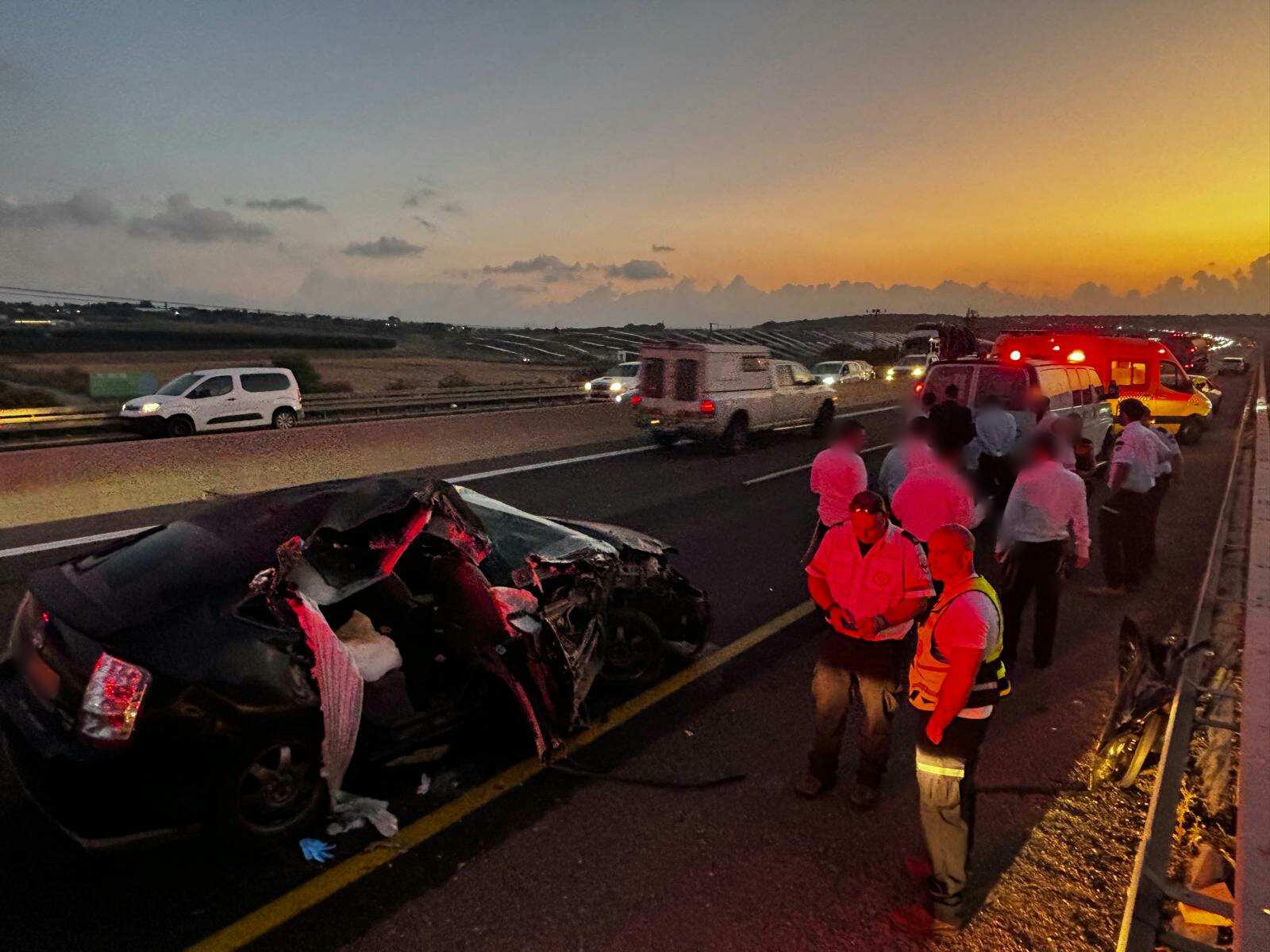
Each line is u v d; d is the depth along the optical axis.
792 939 3.17
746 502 11.57
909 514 5.79
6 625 5.97
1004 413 9.49
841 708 4.06
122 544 3.99
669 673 5.70
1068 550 5.97
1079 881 3.64
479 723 4.66
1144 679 4.48
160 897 3.24
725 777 4.37
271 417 20.08
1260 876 3.38
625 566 5.24
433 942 3.07
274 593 3.53
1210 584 8.24
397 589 4.50
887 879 3.57
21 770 3.20
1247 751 4.35
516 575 4.39
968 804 3.23
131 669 3.09
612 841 3.76
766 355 17.20
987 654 3.16
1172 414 17.73
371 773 4.22
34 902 3.18
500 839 3.73
